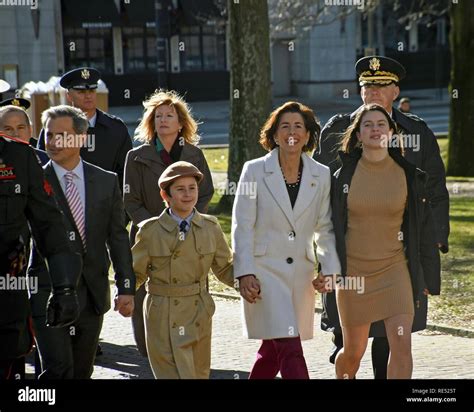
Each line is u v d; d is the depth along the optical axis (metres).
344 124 6.18
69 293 4.80
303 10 32.75
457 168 20.44
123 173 7.56
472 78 20.16
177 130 7.00
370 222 5.61
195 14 40.81
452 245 12.08
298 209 5.62
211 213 15.30
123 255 5.57
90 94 7.47
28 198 4.76
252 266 5.55
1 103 8.16
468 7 19.95
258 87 15.31
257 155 15.36
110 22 40.00
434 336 7.93
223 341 7.85
